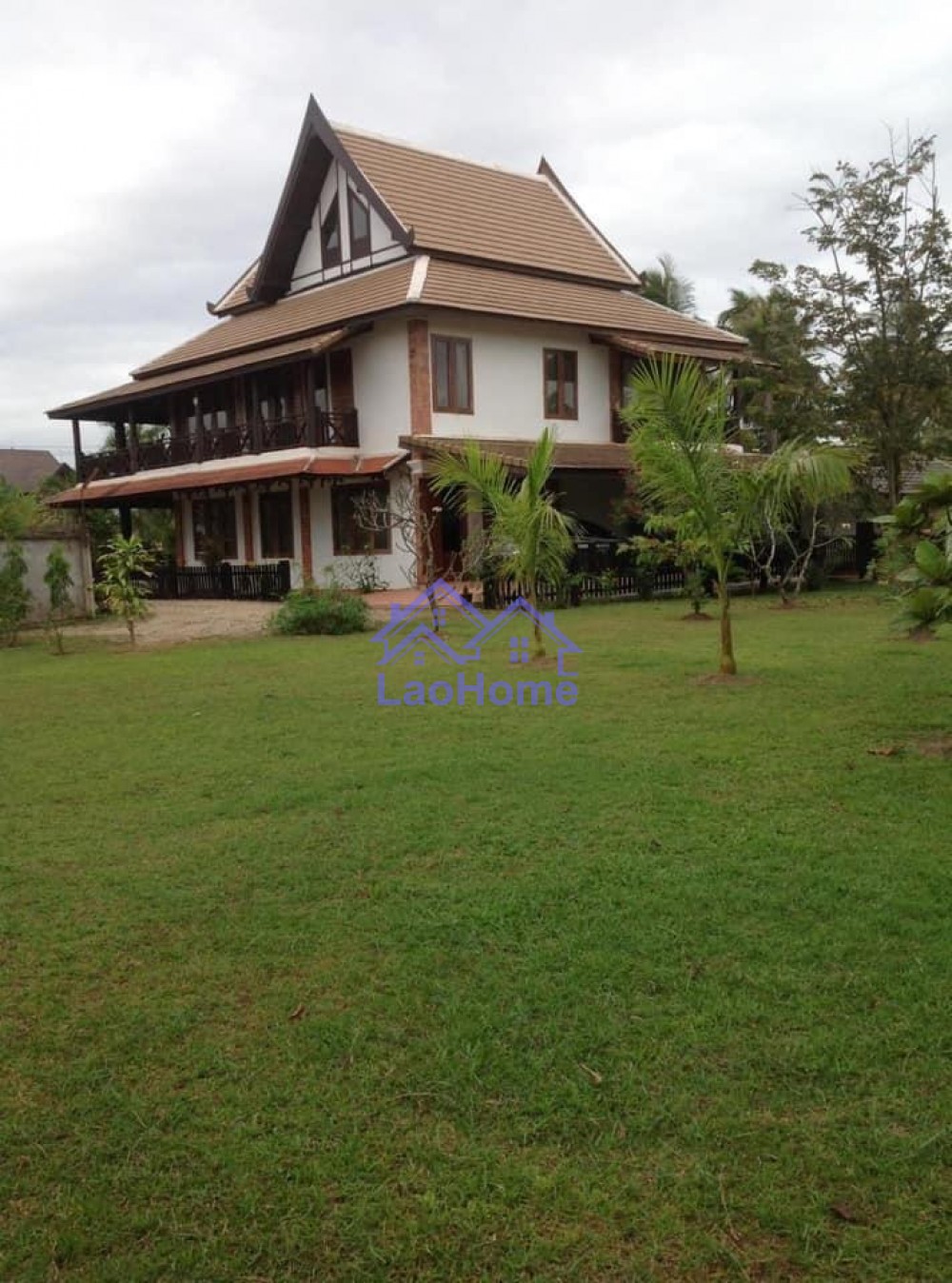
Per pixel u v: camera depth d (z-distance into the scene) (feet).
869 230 75.20
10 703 31.45
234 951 12.54
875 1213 7.86
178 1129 9.09
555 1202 8.06
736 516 31.71
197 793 19.86
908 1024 10.29
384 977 11.71
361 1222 7.93
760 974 11.44
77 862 15.92
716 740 22.95
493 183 93.15
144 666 39.55
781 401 77.87
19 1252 7.75
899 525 21.20
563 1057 9.93
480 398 75.92
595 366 83.46
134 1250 7.75
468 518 68.03
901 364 73.92
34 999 11.47
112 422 103.65
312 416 75.46
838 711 26.09
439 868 15.12
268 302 91.56
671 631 46.65
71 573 63.26
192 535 95.20
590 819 17.30
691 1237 7.68
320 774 20.93
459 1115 9.14
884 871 14.38
